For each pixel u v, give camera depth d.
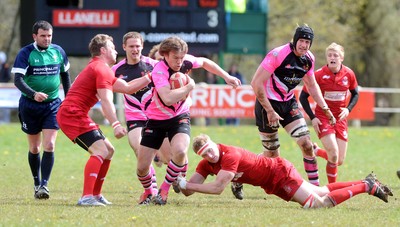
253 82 32.66
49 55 33.31
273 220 26.20
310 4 117.94
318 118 36.34
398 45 113.12
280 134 65.75
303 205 29.06
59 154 54.12
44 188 32.62
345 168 48.00
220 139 62.25
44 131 33.22
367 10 115.19
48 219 25.98
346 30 116.31
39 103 33.22
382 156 55.44
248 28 79.81
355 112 74.69
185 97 28.98
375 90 74.75
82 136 29.27
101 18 75.81
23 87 32.44
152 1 76.00
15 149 56.16
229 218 26.55
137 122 33.50
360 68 116.56
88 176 29.20
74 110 29.19
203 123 76.25
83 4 75.81
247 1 82.50
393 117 107.31
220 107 71.31
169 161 32.62
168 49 28.42
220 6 77.25
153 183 32.94
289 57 32.50
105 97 28.64
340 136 37.00
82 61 116.75
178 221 25.75
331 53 36.53
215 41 77.31
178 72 28.95
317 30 116.56
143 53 76.31
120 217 26.42
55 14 75.81
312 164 34.50
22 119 33.50
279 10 118.56
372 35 115.50
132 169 46.47
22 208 28.55
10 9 122.81
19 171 44.72
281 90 33.22
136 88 29.44
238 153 28.83
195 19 76.75
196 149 28.59
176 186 31.12
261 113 34.03
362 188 29.27
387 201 29.48
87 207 28.70
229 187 37.25
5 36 122.19
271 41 118.56
